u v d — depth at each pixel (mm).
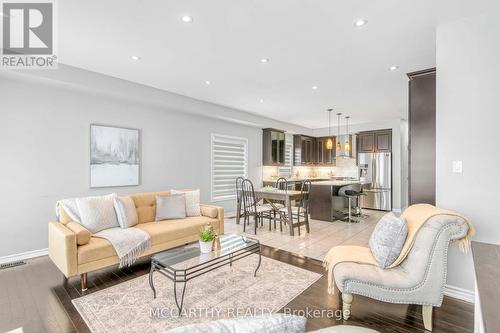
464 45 2230
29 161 3305
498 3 2016
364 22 2312
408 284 1810
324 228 4871
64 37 2602
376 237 2129
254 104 5348
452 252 2285
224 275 2752
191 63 3260
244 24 2357
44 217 3414
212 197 5750
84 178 3779
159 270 2232
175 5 2074
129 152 4297
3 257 3127
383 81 3902
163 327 1885
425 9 2109
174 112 4992
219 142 5984
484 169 2148
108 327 1881
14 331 1849
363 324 1922
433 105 2648
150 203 3648
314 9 2125
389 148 6832
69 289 2453
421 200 2705
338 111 5973
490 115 2123
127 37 2598
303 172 8758
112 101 4098
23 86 3254
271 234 4445
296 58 3092
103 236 2750
